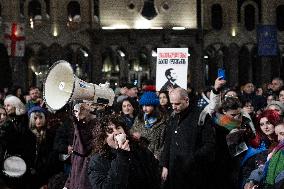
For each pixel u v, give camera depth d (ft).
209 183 25.14
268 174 19.94
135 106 34.30
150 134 28.55
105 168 18.16
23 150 28.12
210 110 26.08
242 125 26.43
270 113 25.14
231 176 25.18
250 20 124.57
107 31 117.70
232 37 123.54
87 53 120.16
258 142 25.25
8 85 112.88
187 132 24.38
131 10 119.24
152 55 117.60
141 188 18.81
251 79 124.26
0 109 31.73
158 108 29.01
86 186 21.11
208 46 122.93
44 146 29.68
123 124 18.58
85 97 20.94
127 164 17.52
